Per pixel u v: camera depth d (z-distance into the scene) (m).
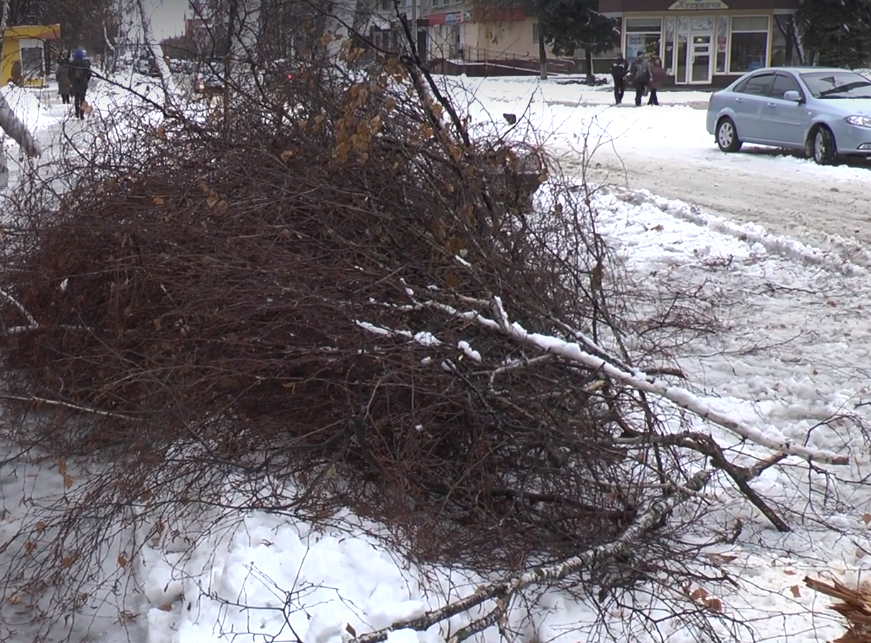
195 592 4.00
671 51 42.53
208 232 5.15
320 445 4.52
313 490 4.50
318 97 5.86
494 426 4.53
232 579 3.81
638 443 4.52
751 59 42.03
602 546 4.09
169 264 5.30
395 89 5.71
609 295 6.41
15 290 6.48
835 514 4.82
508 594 3.76
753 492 4.59
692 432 4.64
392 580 3.89
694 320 7.67
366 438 4.53
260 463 4.79
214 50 7.02
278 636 3.59
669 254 10.74
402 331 4.54
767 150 20.03
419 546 4.14
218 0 7.09
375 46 5.89
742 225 11.81
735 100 19.53
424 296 4.77
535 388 4.53
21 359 6.40
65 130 7.52
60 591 4.46
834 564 4.29
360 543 4.05
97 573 4.51
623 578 4.05
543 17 45.78
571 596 4.04
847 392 6.49
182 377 4.96
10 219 6.87
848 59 41.91
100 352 5.62
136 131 6.77
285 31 6.61
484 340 4.68
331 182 5.19
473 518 4.41
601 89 40.91
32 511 5.23
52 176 7.04
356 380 4.70
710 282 9.48
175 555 4.47
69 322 6.07
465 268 4.70
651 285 9.34
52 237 6.18
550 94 36.47
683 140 21.98
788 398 6.44
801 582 4.12
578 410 4.55
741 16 41.62
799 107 17.97
